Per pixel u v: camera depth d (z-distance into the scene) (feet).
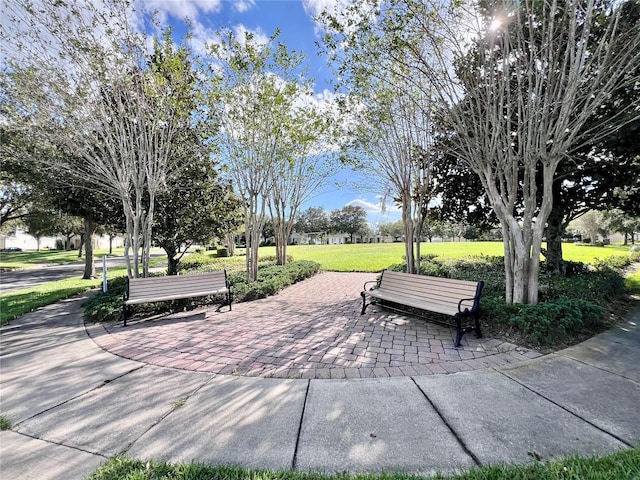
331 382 10.39
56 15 17.19
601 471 6.09
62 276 48.37
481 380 10.30
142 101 20.79
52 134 19.66
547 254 27.94
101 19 18.33
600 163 22.08
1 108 19.93
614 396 9.16
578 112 16.57
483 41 15.96
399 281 19.27
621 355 12.12
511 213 17.25
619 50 14.79
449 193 29.73
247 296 24.11
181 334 15.94
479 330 14.44
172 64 20.31
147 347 14.15
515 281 16.97
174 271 32.35
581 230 103.65
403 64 17.63
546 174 16.06
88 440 7.61
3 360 12.87
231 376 11.02
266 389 9.99
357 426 7.95
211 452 7.08
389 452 6.98
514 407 8.66
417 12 15.64
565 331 13.74
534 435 7.45
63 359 12.89
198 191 29.48
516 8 14.23
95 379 10.94
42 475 6.48
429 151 23.73
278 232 42.37
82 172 22.72
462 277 24.90
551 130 15.01
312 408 8.83
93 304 20.88
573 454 6.74
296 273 33.55
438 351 12.98
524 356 12.21
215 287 21.84
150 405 9.16
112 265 64.69
